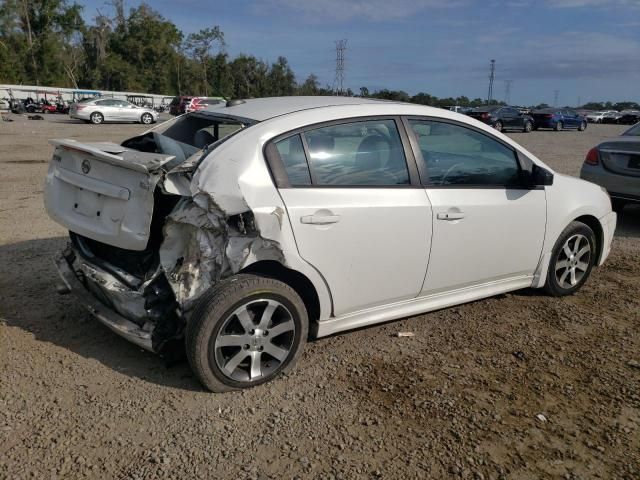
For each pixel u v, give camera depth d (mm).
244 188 3113
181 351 3393
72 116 29422
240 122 3533
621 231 7691
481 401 3322
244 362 3375
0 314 4180
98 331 3994
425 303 4062
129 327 3338
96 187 3352
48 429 2895
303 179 3354
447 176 3982
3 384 3275
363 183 3578
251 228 3139
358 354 3842
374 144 3676
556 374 3676
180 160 3299
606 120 55219
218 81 90500
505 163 4316
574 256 4934
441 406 3252
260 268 3393
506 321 4477
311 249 3336
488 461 2807
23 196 8711
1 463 2637
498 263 4320
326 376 3535
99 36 79250
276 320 3408
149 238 3236
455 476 2691
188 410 3107
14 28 71875
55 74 74750
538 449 2914
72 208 3611
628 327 4438
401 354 3865
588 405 3332
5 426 2898
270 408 3166
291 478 2631
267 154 3266
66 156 3689
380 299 3771
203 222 3074
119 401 3164
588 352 3998
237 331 3262
